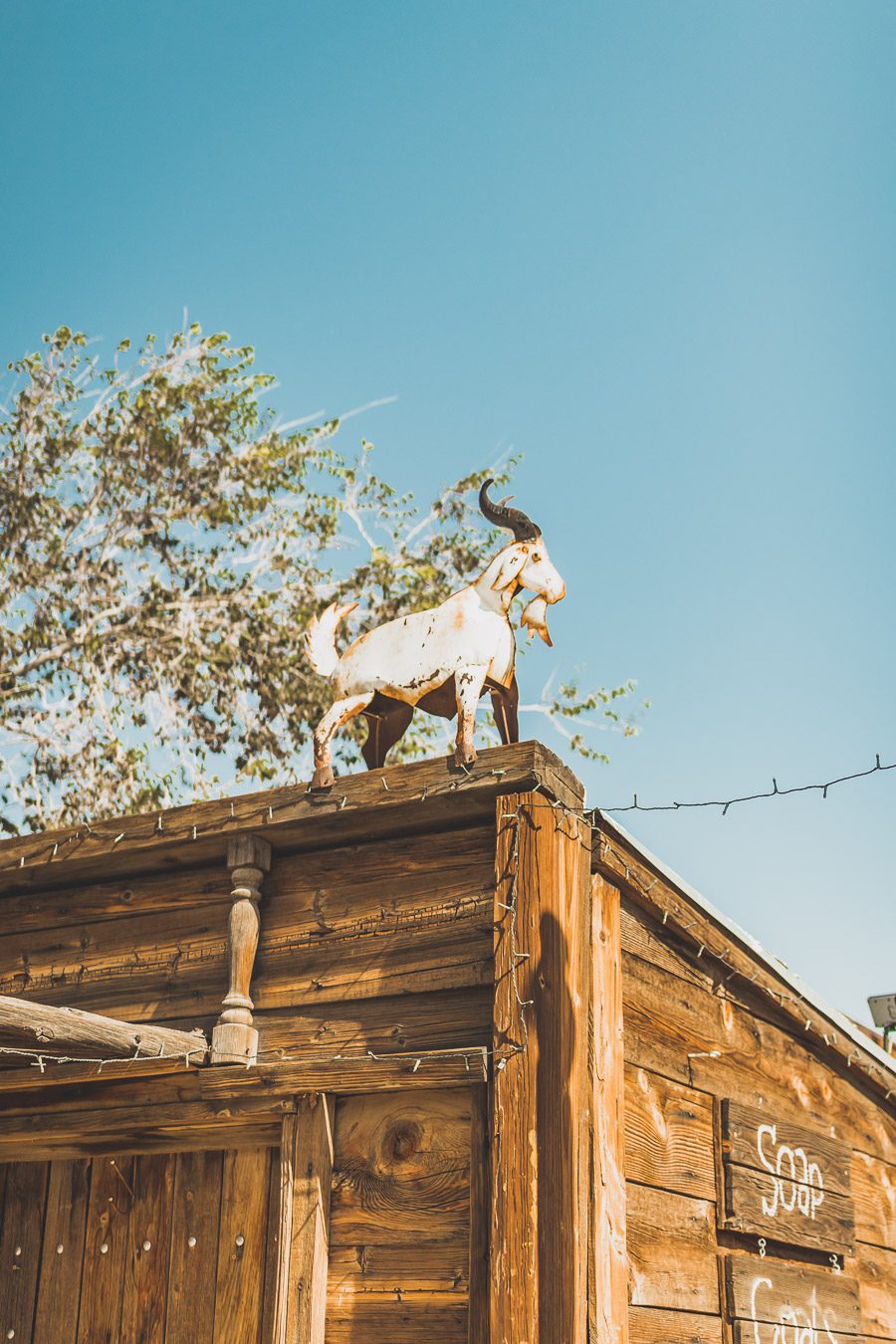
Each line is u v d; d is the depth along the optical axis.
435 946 4.69
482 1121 4.34
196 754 15.51
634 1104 4.83
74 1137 5.18
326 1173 4.57
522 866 4.47
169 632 15.38
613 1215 4.41
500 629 5.04
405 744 14.87
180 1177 5.19
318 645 5.34
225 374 15.66
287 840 5.03
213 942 5.17
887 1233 6.67
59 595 15.27
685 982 5.37
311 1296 4.41
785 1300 5.46
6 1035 4.39
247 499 15.34
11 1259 5.45
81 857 5.30
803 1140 5.95
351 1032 4.74
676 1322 4.77
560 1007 4.35
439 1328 4.25
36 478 15.44
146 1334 5.02
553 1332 4.00
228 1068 4.78
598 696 15.39
